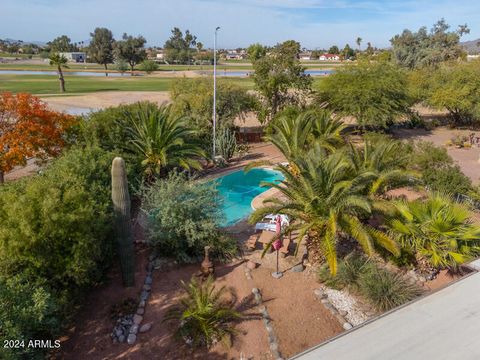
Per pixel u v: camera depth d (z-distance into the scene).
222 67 124.06
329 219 10.86
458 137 29.67
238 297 10.68
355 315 9.94
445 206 12.14
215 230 12.89
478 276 8.54
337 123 26.19
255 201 18.50
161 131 19.12
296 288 11.11
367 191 13.01
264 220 14.93
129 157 18.39
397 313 7.35
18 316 7.32
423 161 18.30
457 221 11.77
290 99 33.81
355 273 11.10
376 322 7.10
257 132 31.56
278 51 32.50
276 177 22.52
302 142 20.52
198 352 8.77
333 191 10.86
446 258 11.61
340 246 13.19
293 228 11.59
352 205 11.52
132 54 105.50
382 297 10.09
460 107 34.19
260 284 11.29
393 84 29.83
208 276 11.50
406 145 19.92
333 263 9.94
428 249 11.72
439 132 35.25
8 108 16.44
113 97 52.03
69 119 18.55
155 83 73.44
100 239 10.33
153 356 8.70
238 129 30.73
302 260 12.59
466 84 34.44
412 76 38.16
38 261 8.88
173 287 11.16
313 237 12.22
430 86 37.09
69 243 9.60
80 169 13.00
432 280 11.59
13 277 8.31
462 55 72.62
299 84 32.50
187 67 131.25
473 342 6.52
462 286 8.17
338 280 11.13
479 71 35.00
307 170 11.78
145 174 19.09
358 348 6.43
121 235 10.52
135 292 10.88
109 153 16.14
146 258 12.66
